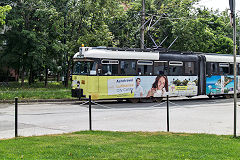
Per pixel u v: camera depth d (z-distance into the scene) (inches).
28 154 283.6
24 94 874.8
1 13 848.3
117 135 392.8
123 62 816.3
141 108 724.0
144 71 847.1
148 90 851.4
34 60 1135.0
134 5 1337.4
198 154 295.4
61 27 1178.0
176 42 1288.1
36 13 1087.0
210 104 830.5
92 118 569.6
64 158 271.7
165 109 711.1
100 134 399.2
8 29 1254.3
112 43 1200.8
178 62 904.3
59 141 345.7
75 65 821.9
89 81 779.4
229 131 460.4
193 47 1284.4
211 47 1568.7
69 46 1165.7
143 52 851.4
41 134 410.6
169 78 888.3
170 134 410.6
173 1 1301.7
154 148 316.8
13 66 1200.2
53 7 1125.1
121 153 291.6
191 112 669.3
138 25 1307.8
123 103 834.2
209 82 970.7
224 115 629.6
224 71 1010.1
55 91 989.2
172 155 287.0
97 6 1153.4
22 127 467.2
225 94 1022.4
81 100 892.0
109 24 1314.0
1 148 306.7
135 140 359.6
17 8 1142.3
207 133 431.2
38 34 1153.4
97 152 296.2
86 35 1136.2
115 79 804.0
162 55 876.6
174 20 1294.3
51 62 1172.5
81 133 406.6
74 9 1173.7
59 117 572.7
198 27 1291.8
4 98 813.9
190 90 928.9
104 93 789.9
